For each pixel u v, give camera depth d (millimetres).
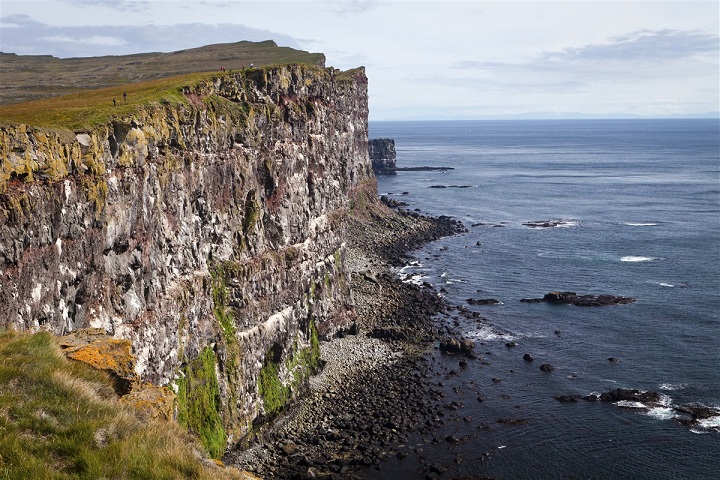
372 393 72688
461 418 66500
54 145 40531
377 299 105562
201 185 58875
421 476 56250
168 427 26203
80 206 42688
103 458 21797
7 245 36062
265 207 71000
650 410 68000
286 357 71625
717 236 150000
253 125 67750
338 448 60750
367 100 183375
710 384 73750
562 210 193375
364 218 162000
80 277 43000
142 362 48812
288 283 72938
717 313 96312
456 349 84062
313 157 84250
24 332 30359
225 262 63125
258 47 163125
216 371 59625
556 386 74062
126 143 48094
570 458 59594
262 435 63156
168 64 135750
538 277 118938
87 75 125188
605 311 98625
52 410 23531
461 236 156750
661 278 115812
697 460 59094
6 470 19781
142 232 50031
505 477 56531
